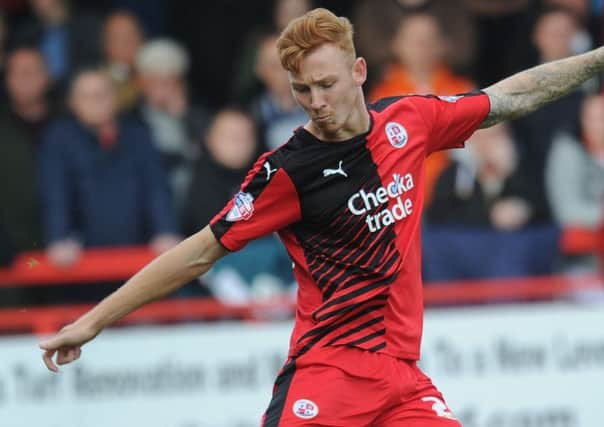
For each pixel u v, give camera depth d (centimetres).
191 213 2838
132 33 3131
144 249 2797
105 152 2809
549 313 2722
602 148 3028
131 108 3028
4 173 2797
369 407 1480
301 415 1476
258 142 2942
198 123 3080
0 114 2933
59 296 2755
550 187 2994
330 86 1397
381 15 3119
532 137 3017
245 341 2642
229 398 2627
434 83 3106
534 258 2872
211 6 3309
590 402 2708
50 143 2795
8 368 2586
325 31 1388
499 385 2694
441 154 2938
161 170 2861
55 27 3139
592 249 2914
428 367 2686
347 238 1473
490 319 2711
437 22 3148
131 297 1452
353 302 1470
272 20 3306
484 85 3231
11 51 3050
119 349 2609
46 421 2580
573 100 3045
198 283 2788
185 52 3316
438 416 1502
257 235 1471
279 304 2683
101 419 2591
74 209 2800
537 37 3231
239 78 3122
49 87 2992
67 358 1457
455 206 2881
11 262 2777
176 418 2609
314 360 1486
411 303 1503
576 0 3281
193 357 2628
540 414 2700
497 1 3209
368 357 1482
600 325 2725
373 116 1490
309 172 1456
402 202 1491
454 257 2841
